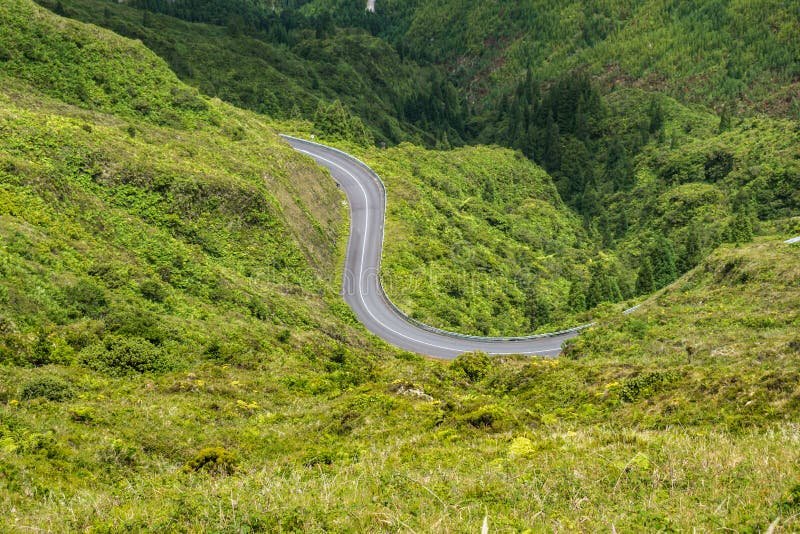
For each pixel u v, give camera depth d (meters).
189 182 53.94
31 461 15.18
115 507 11.34
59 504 12.36
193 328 34.62
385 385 24.83
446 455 14.27
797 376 17.27
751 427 15.51
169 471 16.66
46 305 29.58
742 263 49.69
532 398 26.27
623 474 10.64
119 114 70.38
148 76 78.00
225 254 52.03
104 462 16.97
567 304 80.88
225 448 19.86
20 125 48.06
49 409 19.92
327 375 31.75
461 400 24.05
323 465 14.82
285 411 25.09
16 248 32.56
